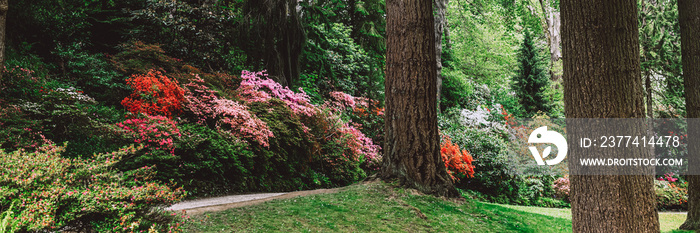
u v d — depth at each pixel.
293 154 9.62
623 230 4.07
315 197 6.74
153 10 11.60
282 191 9.25
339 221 5.73
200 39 11.74
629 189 4.12
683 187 15.26
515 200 12.38
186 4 11.87
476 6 22.88
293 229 5.21
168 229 4.00
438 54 17.89
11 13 10.09
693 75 7.73
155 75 9.23
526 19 22.09
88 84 9.83
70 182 3.78
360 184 7.65
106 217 3.66
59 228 3.54
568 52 4.42
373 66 15.88
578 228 4.34
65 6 11.63
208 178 7.88
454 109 17.02
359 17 18.64
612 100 4.15
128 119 7.61
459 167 10.91
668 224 9.69
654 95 16.67
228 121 8.53
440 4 18.16
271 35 12.00
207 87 9.02
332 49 16.59
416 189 7.30
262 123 8.70
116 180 4.08
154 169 6.86
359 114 13.45
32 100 7.83
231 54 12.90
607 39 4.18
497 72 26.88
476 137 13.21
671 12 15.23
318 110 10.49
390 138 7.76
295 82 12.72
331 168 10.86
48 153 4.10
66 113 7.18
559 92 24.83
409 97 7.59
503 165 12.38
